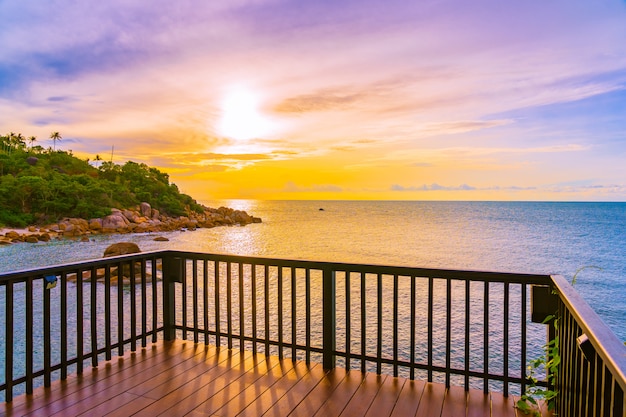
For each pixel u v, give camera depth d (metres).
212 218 92.44
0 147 92.94
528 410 2.67
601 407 1.34
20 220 62.19
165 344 3.97
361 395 2.90
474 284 20.69
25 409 2.68
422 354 11.38
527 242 52.06
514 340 12.73
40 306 14.45
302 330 13.12
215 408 2.71
